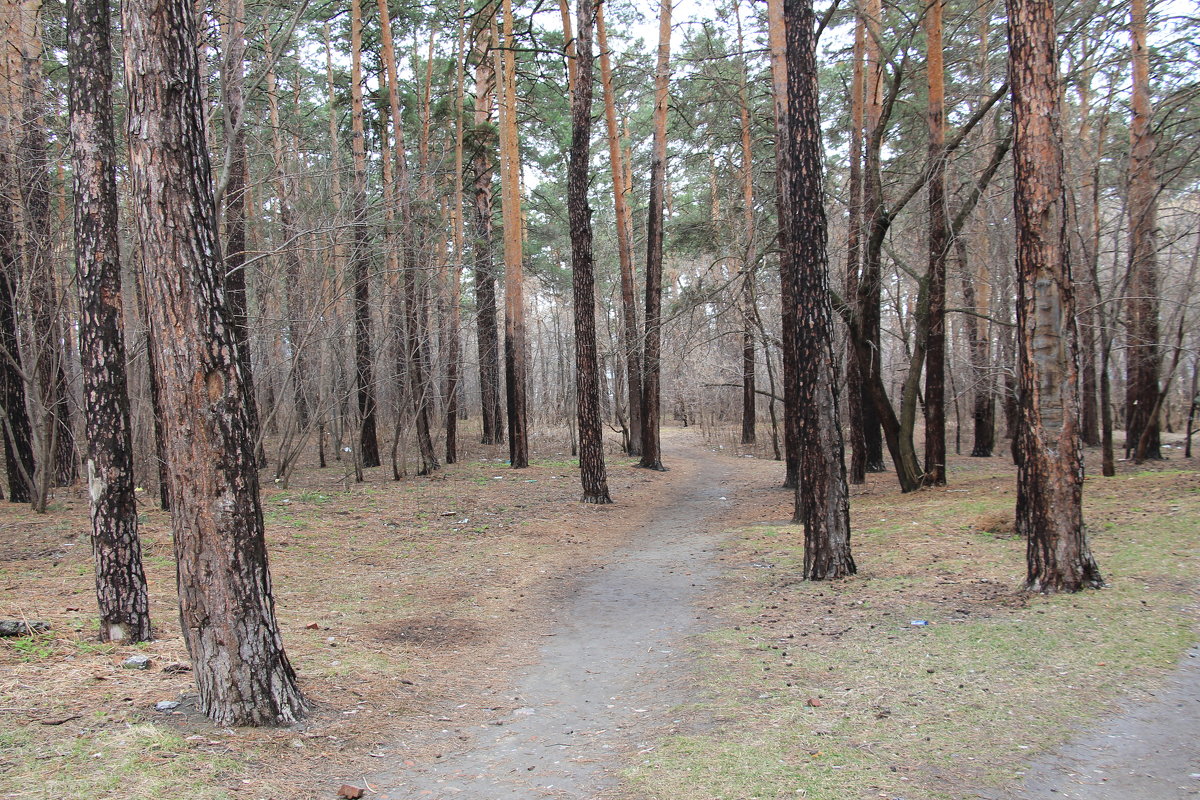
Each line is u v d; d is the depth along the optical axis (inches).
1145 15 461.1
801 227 335.0
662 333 908.6
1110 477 546.6
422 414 813.2
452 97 946.7
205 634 176.2
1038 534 277.3
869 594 303.6
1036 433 275.0
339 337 695.1
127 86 167.6
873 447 804.6
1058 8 488.4
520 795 153.4
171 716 177.0
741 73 785.6
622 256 925.8
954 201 627.5
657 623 300.0
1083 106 568.4
